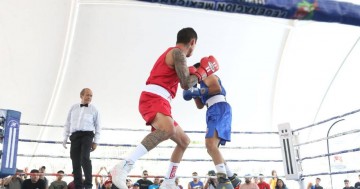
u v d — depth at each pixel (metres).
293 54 11.61
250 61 11.61
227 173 3.06
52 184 6.66
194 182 7.87
